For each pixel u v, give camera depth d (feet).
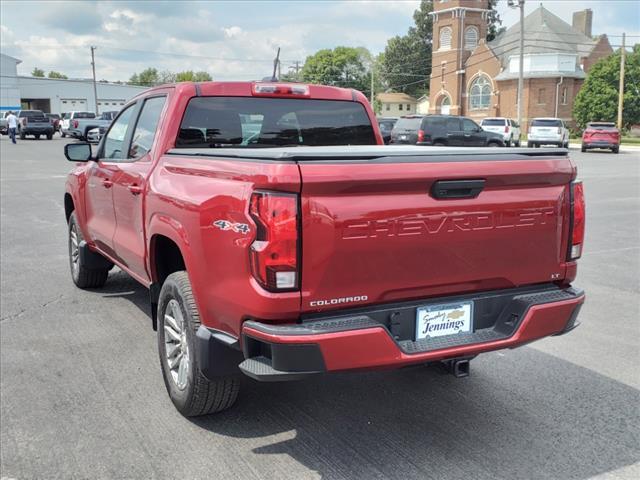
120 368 15.72
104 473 11.10
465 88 217.15
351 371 10.08
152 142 15.35
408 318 10.75
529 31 202.08
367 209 9.96
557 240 11.87
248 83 15.79
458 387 14.66
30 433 12.50
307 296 9.86
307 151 10.00
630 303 21.44
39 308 20.62
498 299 11.60
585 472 11.05
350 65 347.77
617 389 14.57
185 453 11.73
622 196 49.98
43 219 38.88
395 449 11.83
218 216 10.70
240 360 11.51
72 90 273.75
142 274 15.78
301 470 11.12
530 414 13.29
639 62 169.89
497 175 10.84
